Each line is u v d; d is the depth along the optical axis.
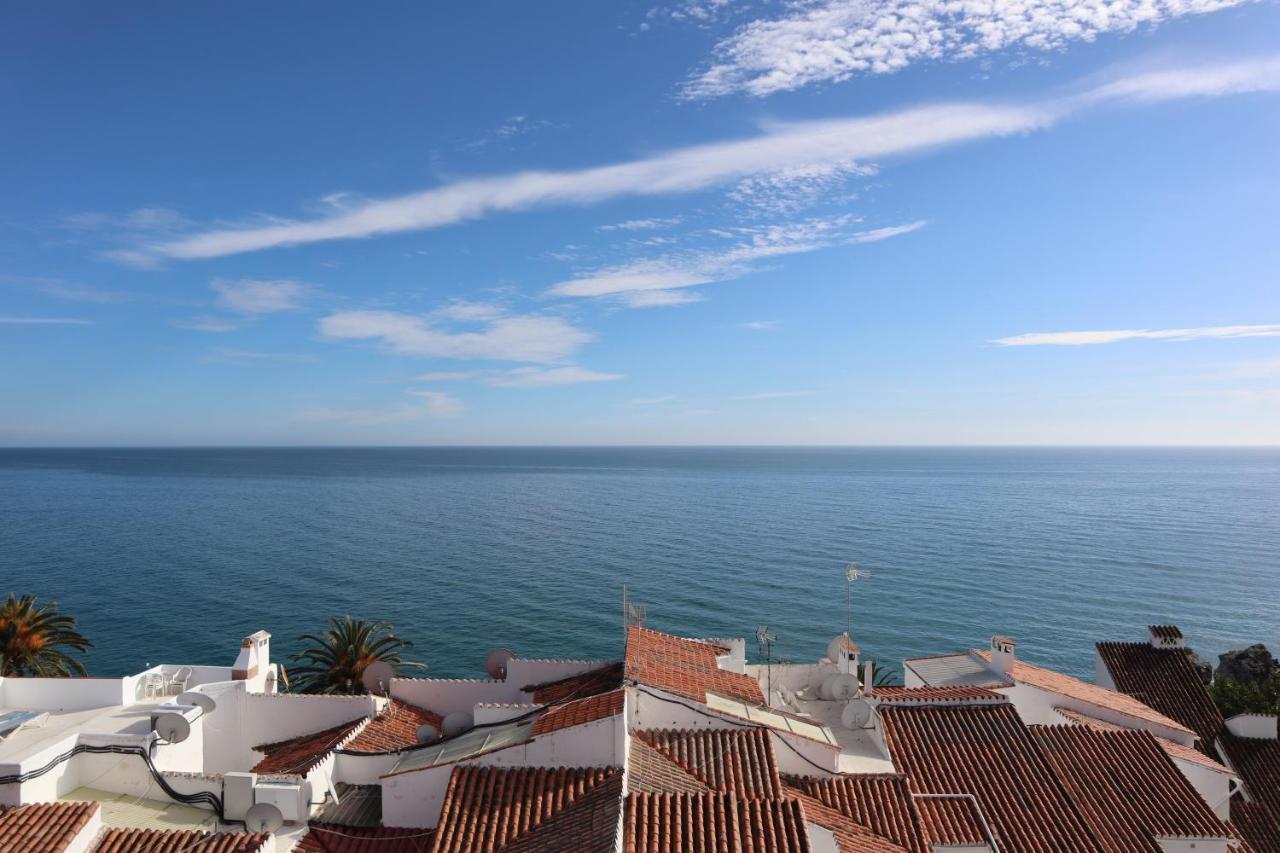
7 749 22.52
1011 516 189.88
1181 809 25.38
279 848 19.45
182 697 26.70
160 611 92.06
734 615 93.25
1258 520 185.62
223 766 27.97
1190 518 189.38
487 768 20.36
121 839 18.42
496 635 84.88
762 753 21.77
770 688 29.94
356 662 46.91
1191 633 90.94
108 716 25.88
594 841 16.91
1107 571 120.94
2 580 107.38
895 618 92.75
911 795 22.81
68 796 21.20
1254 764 34.78
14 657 47.81
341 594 101.31
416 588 105.06
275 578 110.25
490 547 138.50
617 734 20.22
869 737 27.52
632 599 99.50
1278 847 30.69
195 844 18.11
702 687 25.58
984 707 28.66
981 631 88.75
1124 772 26.94
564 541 145.75
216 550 132.88
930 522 176.38
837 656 34.25
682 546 140.00
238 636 83.25
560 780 19.80
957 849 21.95
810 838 18.61
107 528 158.50
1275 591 108.88
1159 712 37.72
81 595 99.06
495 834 18.17
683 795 18.78
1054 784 25.19
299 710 28.12
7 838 17.30
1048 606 99.38
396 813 21.02
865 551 135.50
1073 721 31.53
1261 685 48.03
